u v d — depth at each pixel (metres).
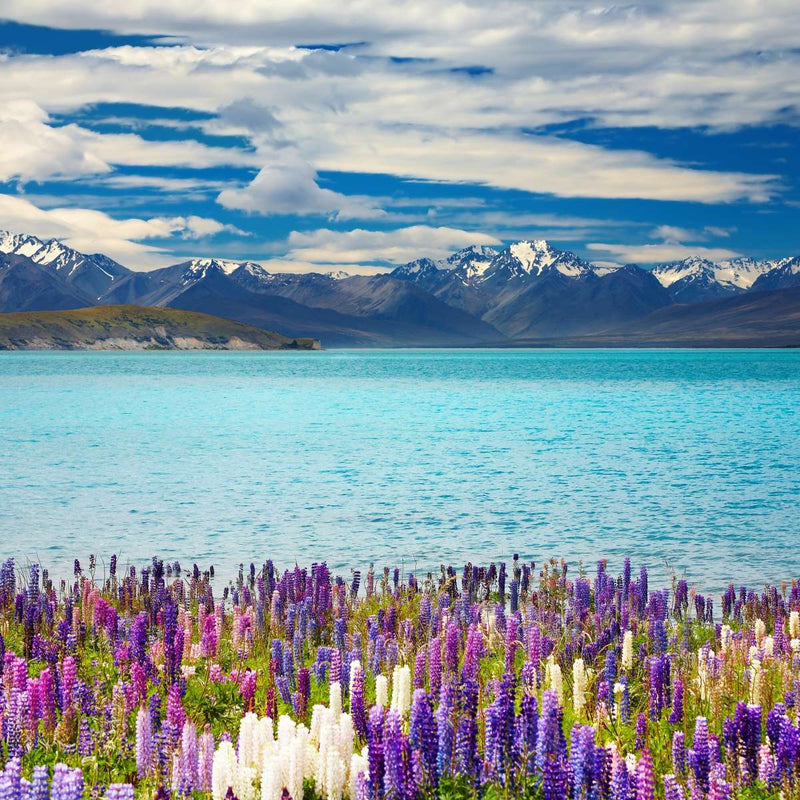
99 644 16.62
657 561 29.61
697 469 50.62
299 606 18.69
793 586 23.02
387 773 8.63
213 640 16.23
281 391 138.12
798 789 9.68
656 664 12.59
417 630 16.97
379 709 9.49
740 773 10.16
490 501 40.56
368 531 34.28
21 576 25.59
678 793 8.68
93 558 25.34
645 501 40.50
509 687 10.09
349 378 191.50
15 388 141.12
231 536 33.38
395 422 82.44
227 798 8.15
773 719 10.77
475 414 92.12
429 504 39.84
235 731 12.19
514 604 22.45
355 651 14.66
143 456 56.19
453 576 25.14
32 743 10.80
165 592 21.12
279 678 13.32
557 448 61.22
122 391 134.50
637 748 11.39
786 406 101.12
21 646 16.80
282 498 41.19
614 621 18.22
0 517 36.69
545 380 179.00
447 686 10.14
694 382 165.75
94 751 10.84
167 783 9.72
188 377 190.38
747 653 15.54
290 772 8.62
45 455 56.47
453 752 9.52
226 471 49.78
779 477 47.50
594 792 8.80
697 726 9.89
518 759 9.40
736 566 28.89
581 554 30.64
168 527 34.84
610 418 86.50
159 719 11.26
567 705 13.15
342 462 53.75
